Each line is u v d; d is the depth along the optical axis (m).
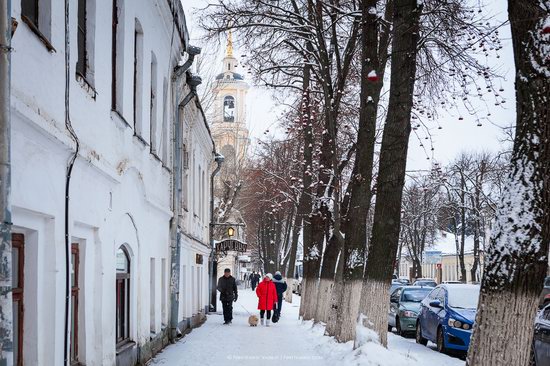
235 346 14.89
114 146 8.99
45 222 6.19
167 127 14.71
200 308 23.94
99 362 8.17
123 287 10.41
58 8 6.32
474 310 15.26
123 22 9.64
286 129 23.50
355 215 13.91
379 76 13.81
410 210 47.09
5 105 3.87
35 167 5.63
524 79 6.77
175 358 12.66
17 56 5.15
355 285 13.75
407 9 11.52
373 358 10.63
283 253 54.19
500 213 6.80
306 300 22.56
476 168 38.38
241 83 58.97
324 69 16.19
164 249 14.55
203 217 25.97
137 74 11.34
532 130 6.69
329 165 19.83
